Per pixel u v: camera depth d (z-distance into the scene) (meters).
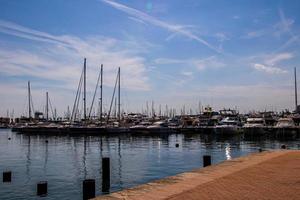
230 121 82.31
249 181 13.12
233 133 75.44
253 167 16.94
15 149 56.47
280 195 10.78
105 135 84.56
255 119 79.00
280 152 24.75
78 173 31.12
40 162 39.34
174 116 134.75
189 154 46.28
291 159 20.12
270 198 10.41
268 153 24.12
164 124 89.81
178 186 12.31
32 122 112.88
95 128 85.44
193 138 79.38
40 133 99.00
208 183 12.80
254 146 57.56
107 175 25.80
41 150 54.34
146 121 99.06
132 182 26.30
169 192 11.34
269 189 11.66
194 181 13.26
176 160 39.72
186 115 134.88
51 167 35.06
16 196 21.88
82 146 61.03
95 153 49.03
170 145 61.25
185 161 38.66
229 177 14.07
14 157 44.78
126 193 11.27
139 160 39.97
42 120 117.25
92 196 17.72
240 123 84.75
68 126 92.38
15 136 93.25
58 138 82.25
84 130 86.50
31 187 24.61
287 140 68.12
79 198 21.25
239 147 56.12
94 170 32.94
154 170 32.00
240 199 10.31
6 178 26.73
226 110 111.81
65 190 23.52
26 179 27.88
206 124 100.25
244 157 21.66
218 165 17.91
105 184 25.53
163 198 10.52
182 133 92.69
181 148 55.19
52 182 26.53
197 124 104.75
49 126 99.56
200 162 37.69
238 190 11.52
